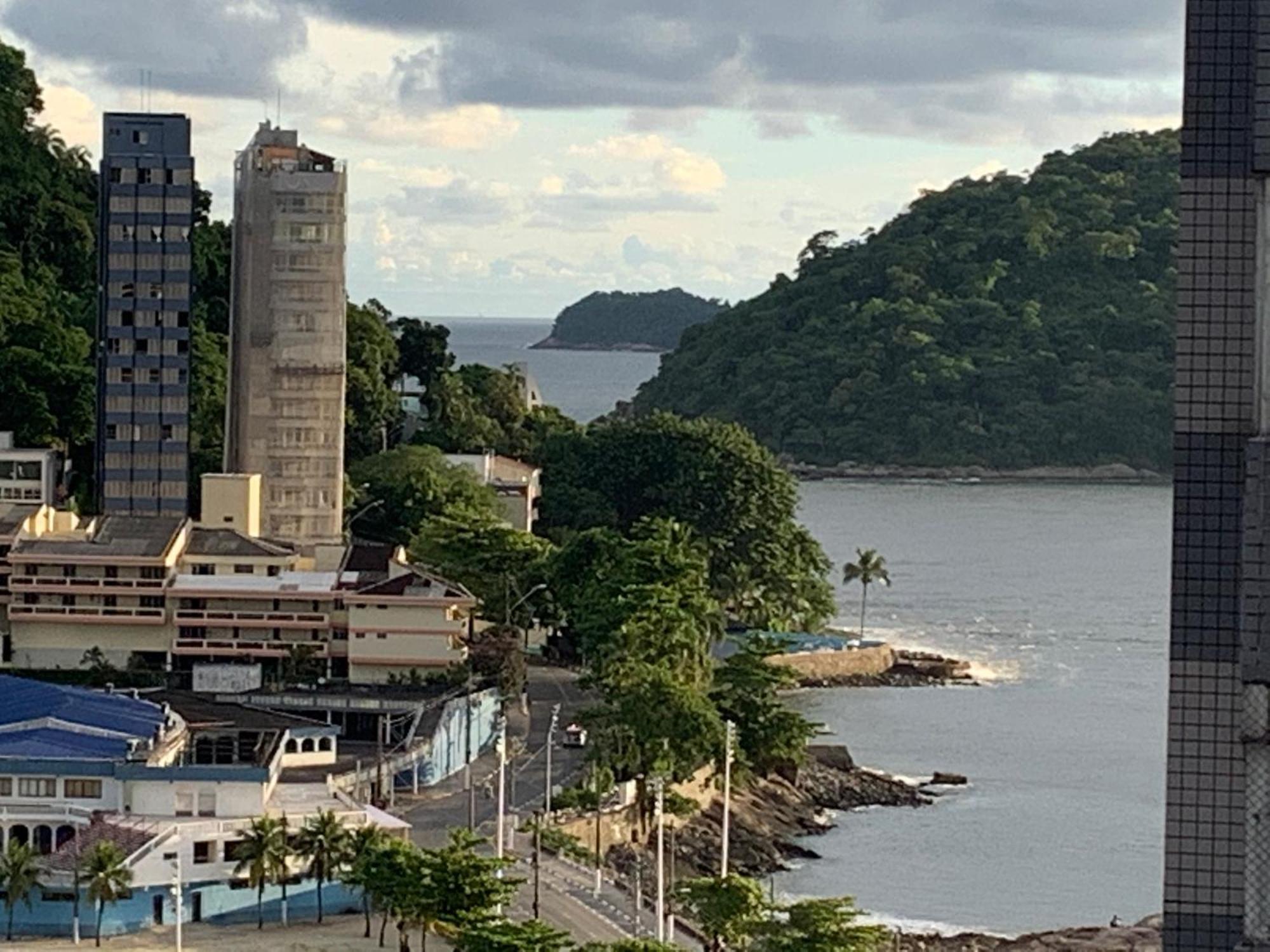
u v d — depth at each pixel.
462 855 195.50
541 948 182.62
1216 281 68.25
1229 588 67.94
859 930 193.62
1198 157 68.19
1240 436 68.12
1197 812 67.69
